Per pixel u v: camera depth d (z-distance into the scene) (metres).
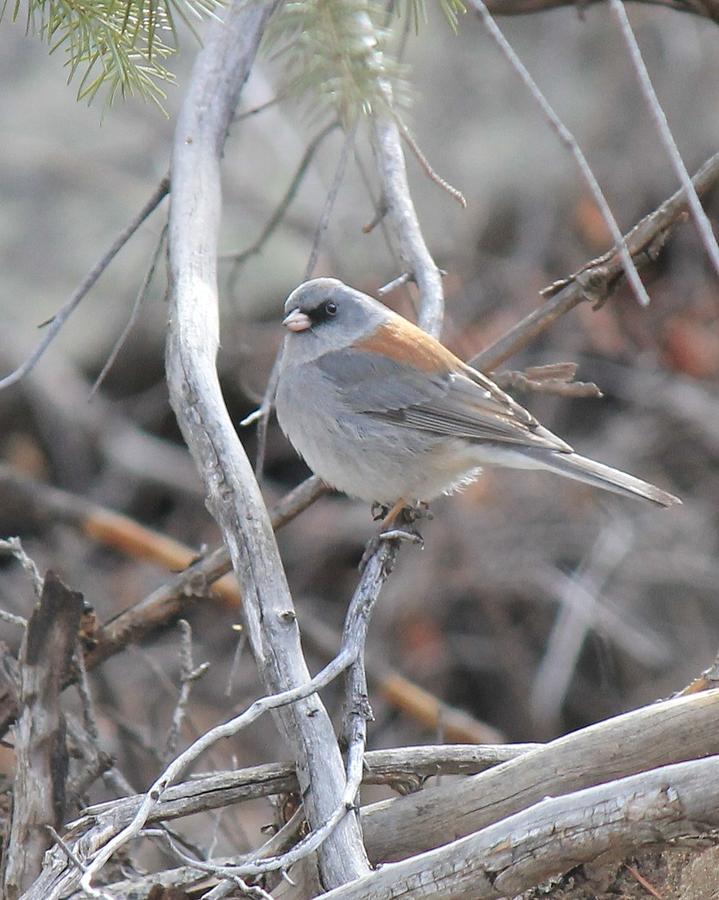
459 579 12.62
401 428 7.69
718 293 13.66
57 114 15.25
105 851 4.54
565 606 12.05
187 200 6.62
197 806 5.29
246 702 11.71
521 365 13.41
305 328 7.81
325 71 4.45
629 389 13.46
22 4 12.82
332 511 13.43
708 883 5.29
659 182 13.94
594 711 12.18
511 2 8.77
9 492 11.55
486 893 4.43
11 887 5.77
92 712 6.96
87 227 14.41
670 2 8.67
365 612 6.08
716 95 14.32
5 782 6.81
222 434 5.90
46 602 5.98
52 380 13.45
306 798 5.02
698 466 13.30
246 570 5.57
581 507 12.91
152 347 13.79
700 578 12.64
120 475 13.38
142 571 12.83
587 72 14.87
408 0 5.10
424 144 14.59
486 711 12.52
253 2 5.61
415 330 7.82
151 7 5.38
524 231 13.79
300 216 13.82
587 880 5.40
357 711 5.45
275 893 5.12
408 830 5.45
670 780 4.31
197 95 6.95
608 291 7.20
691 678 12.10
